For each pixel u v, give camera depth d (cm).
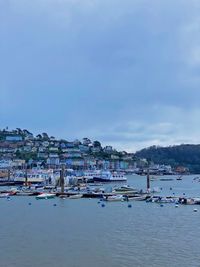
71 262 5262
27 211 10475
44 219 8931
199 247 6031
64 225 8050
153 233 7150
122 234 7056
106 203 12475
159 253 5688
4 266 5081
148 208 11131
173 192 18038
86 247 6044
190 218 9100
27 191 16275
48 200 13488
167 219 8931
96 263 5212
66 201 13162
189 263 5194
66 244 6244
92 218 9094
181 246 6100
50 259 5391
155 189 18250
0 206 11756
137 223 8344
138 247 6041
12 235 6956
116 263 5216
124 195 13962
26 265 5128
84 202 12825
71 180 19850
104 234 7038
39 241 6450
